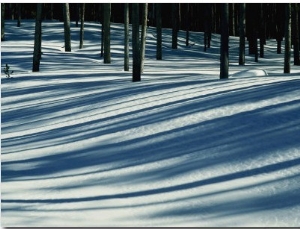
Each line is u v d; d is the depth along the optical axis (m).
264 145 8.55
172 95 13.16
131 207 6.55
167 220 6.05
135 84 17.06
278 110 10.23
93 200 6.91
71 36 45.66
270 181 7.08
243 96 11.66
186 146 9.08
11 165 9.11
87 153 9.47
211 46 49.38
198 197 6.75
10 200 7.05
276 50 50.66
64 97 16.33
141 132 10.29
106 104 13.55
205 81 15.26
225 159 8.17
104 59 31.88
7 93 18.86
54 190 7.46
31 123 13.02
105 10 31.58
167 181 7.52
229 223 5.86
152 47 42.47
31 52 34.19
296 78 14.30
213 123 10.08
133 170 8.20
